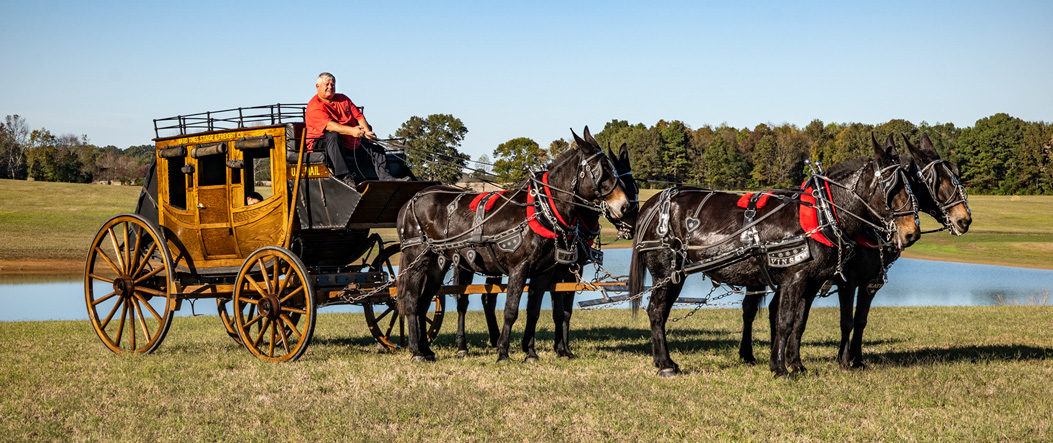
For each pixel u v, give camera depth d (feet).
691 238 29.17
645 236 30.55
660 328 29.78
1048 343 37.22
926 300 79.25
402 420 22.94
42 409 24.41
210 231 35.47
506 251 31.89
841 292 30.22
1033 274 106.83
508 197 32.55
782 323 27.66
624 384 27.04
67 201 206.39
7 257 121.49
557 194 31.37
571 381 27.68
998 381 27.12
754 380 27.78
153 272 36.09
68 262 118.93
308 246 35.19
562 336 34.30
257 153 35.04
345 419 22.80
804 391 25.82
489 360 32.99
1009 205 241.96
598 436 21.17
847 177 27.32
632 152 352.90
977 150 339.16
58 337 41.63
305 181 33.91
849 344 33.47
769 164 352.28
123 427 22.25
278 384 27.99
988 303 76.23
